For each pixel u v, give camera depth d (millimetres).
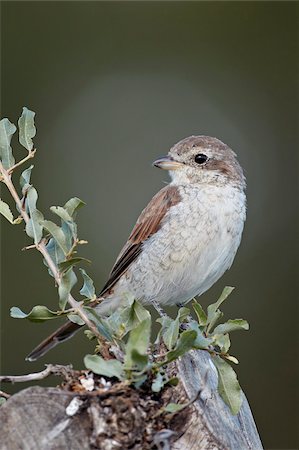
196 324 5723
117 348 5809
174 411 5410
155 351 5941
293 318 13914
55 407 5262
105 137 15359
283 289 14172
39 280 13672
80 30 15602
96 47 15680
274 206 15055
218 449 5598
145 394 5477
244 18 15781
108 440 5242
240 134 15547
